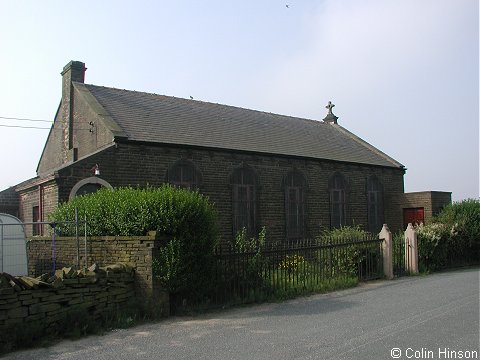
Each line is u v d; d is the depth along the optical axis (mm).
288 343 6730
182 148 16812
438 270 17000
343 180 22859
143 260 8984
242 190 18578
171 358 6168
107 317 8258
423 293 11266
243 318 8727
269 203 19406
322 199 21641
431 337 6844
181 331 7750
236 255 10445
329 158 22016
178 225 9156
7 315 6906
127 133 15992
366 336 7004
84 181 14305
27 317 7133
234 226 18062
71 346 6922
